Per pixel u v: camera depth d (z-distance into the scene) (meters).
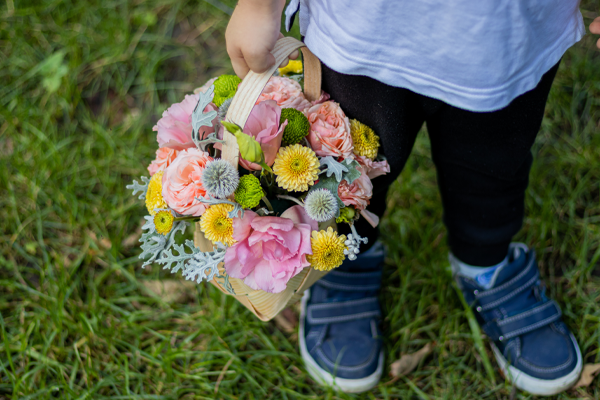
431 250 1.43
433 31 0.72
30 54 1.80
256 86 0.75
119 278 1.44
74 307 1.33
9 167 1.59
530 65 0.77
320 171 0.79
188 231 1.47
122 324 1.34
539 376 1.19
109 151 1.62
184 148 0.82
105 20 1.89
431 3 0.70
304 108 0.87
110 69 1.82
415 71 0.77
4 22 1.86
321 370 1.24
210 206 0.77
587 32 1.82
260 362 1.31
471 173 1.02
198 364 1.25
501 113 0.88
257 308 0.91
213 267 0.80
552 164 1.60
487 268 1.22
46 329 1.31
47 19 1.89
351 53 0.78
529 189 1.53
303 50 0.86
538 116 0.91
